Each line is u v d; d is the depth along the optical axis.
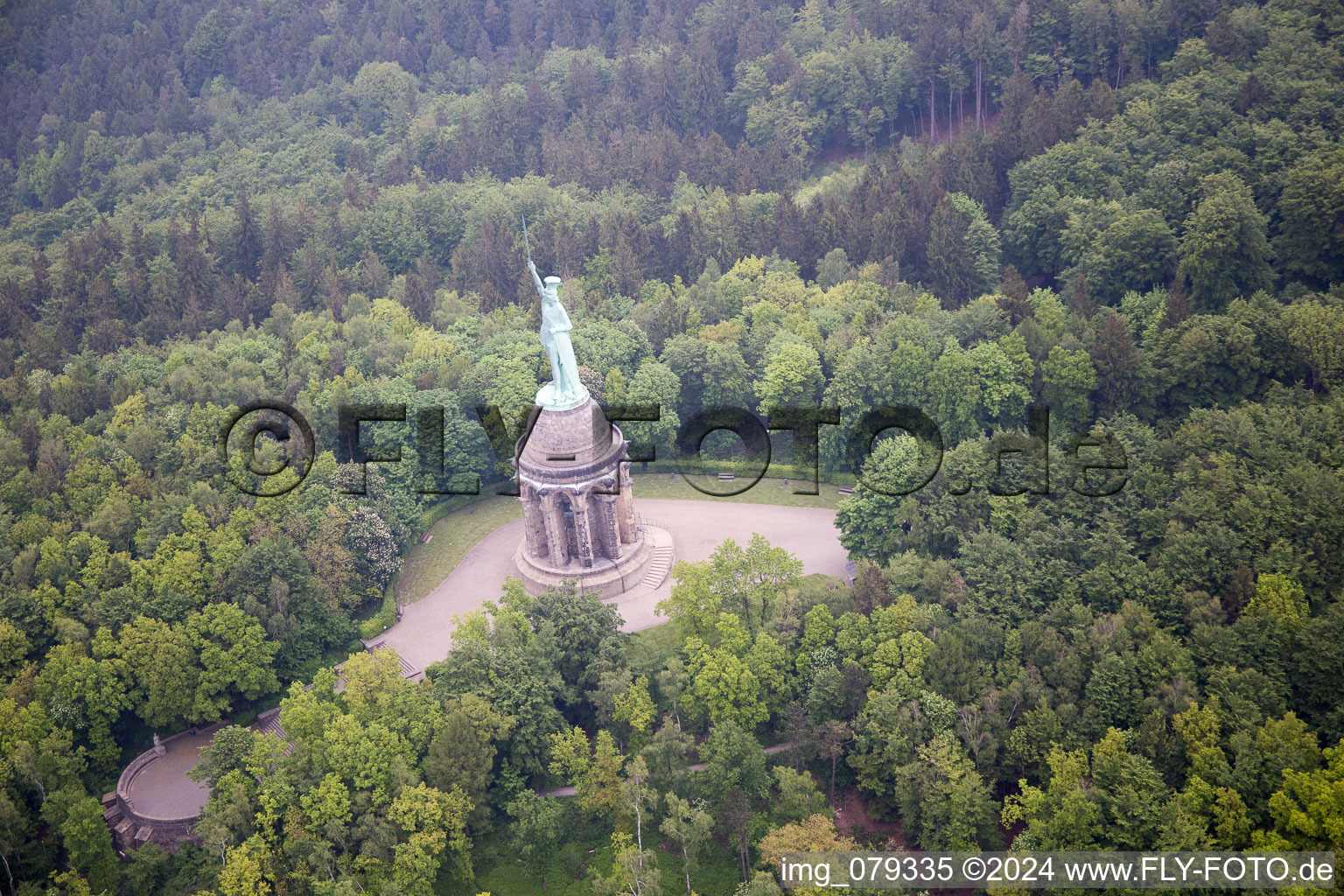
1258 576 167.88
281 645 178.00
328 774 151.62
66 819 153.62
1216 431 194.00
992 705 156.25
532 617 176.38
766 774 157.00
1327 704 153.62
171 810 161.88
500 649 167.12
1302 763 142.00
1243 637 158.75
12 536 192.75
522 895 154.38
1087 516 184.38
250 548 181.25
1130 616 164.12
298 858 148.25
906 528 189.38
